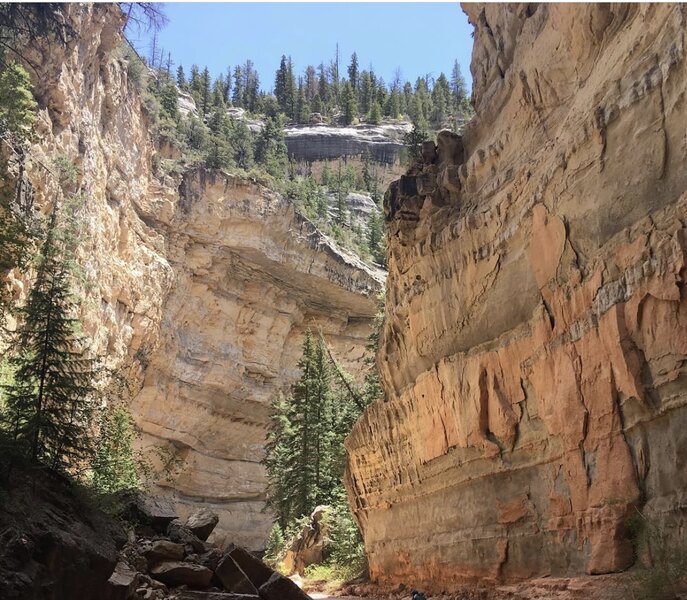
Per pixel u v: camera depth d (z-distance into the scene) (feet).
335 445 148.66
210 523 63.21
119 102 174.29
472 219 76.13
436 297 82.69
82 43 144.36
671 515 44.16
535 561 59.62
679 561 41.60
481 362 70.95
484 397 70.13
